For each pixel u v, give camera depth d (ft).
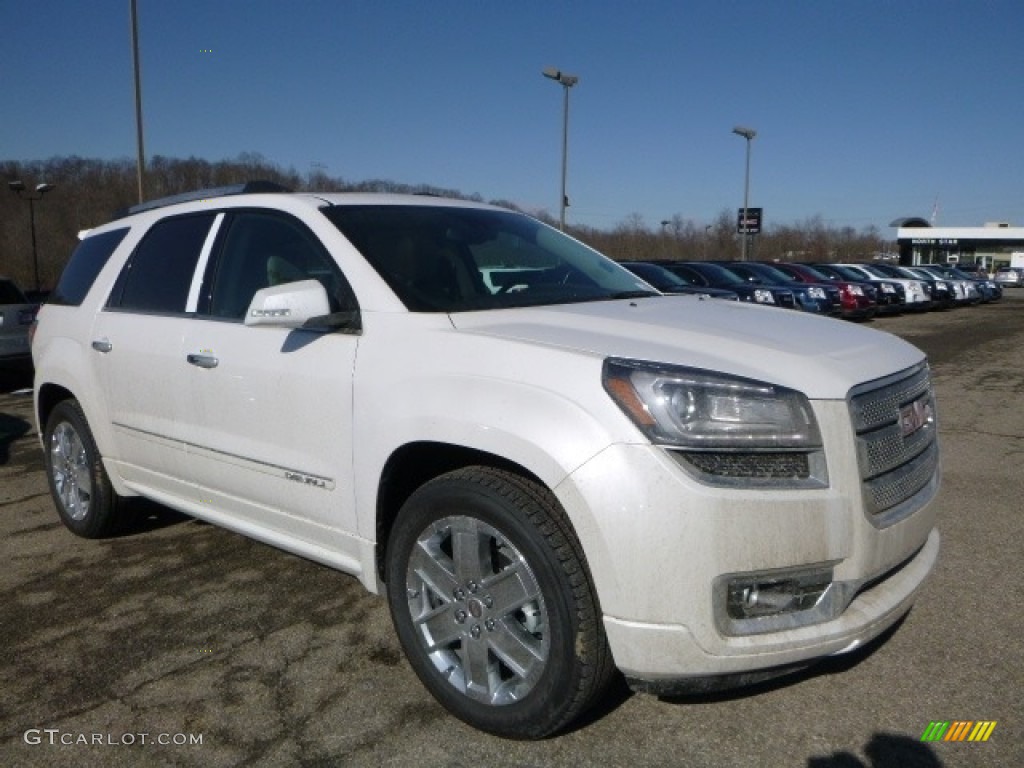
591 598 8.25
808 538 8.05
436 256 11.46
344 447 10.25
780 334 9.65
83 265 16.10
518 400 8.58
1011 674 10.30
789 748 8.93
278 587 13.33
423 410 9.23
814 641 8.21
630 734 9.21
